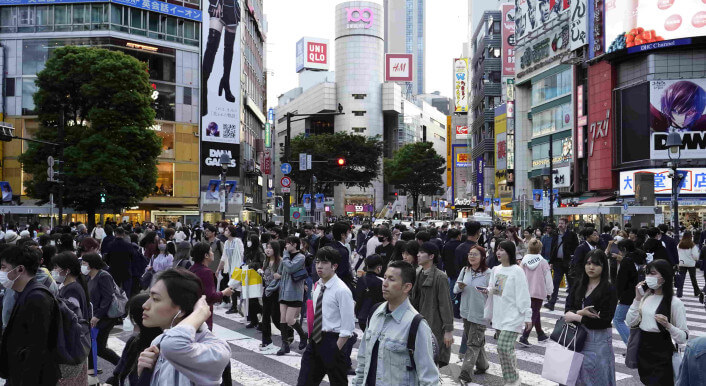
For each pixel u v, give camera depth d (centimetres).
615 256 1220
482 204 7269
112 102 3412
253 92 6738
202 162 5094
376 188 11312
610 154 4172
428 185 7850
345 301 568
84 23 4594
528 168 5662
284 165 2272
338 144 5775
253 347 942
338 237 1050
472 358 733
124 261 1166
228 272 1231
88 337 525
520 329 680
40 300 439
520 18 5681
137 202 3597
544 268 987
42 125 3541
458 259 1002
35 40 4578
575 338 562
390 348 396
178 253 888
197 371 276
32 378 432
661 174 3716
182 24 5044
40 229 2830
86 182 3325
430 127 15238
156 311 285
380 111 11644
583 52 4500
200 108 5109
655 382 590
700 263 1706
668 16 3759
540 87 5278
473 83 8881
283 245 1162
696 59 3769
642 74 3938
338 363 568
